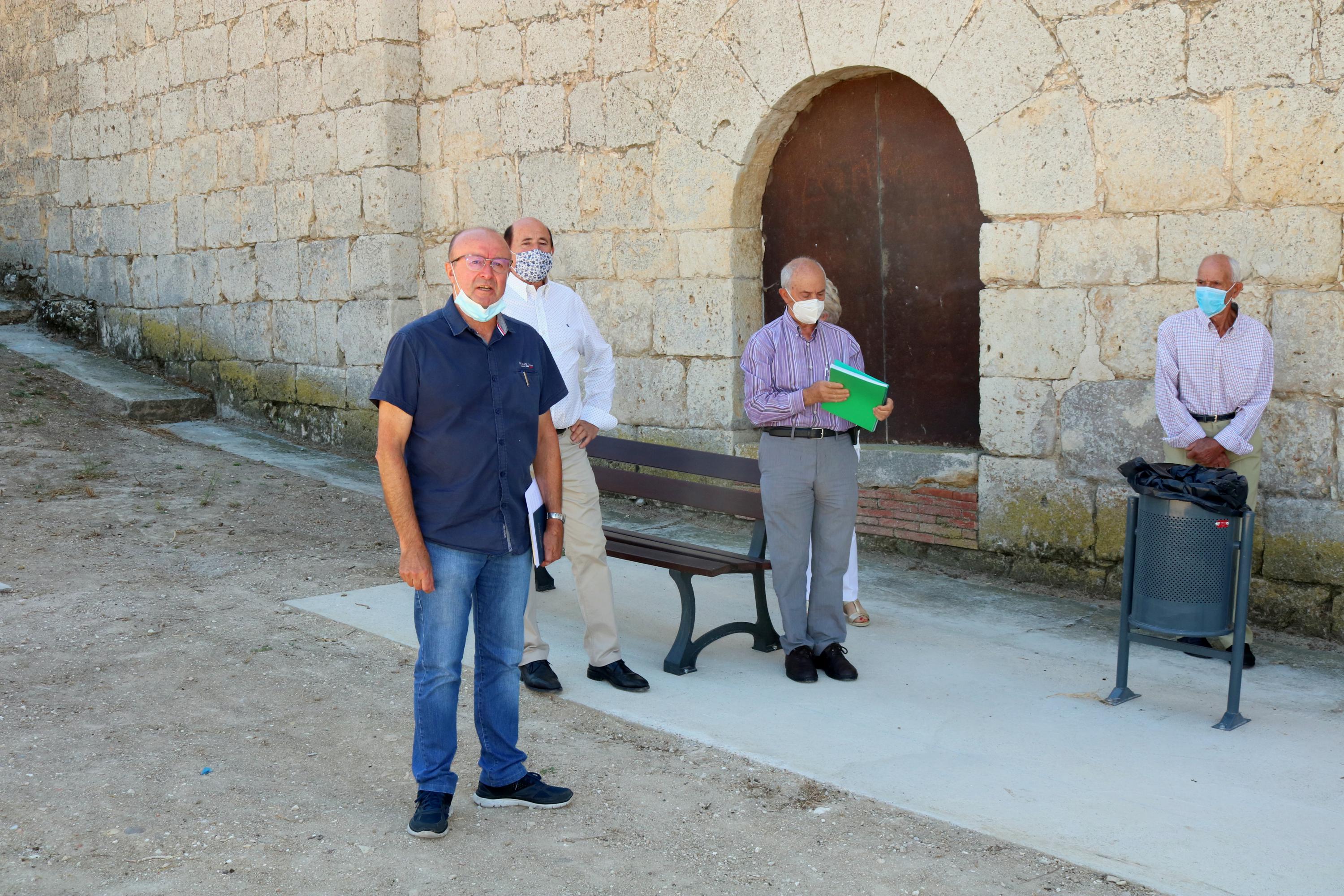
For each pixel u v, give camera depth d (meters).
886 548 6.98
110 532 6.95
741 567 4.91
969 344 6.79
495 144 8.67
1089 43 5.83
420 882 3.15
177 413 10.64
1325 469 5.33
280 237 10.16
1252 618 5.57
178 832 3.40
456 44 8.85
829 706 4.51
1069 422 6.09
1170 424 5.10
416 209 9.33
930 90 6.41
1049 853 3.32
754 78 7.15
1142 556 4.43
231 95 10.42
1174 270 5.69
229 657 4.97
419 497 3.33
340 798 3.68
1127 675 4.64
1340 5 5.11
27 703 4.39
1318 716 4.41
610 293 8.08
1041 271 6.12
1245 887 3.12
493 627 3.53
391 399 3.19
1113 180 5.83
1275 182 5.36
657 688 4.71
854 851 3.35
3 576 6.01
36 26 12.70
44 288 13.30
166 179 11.26
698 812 3.61
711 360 7.58
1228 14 5.41
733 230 7.42
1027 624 5.61
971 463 6.55
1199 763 3.95
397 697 4.56
